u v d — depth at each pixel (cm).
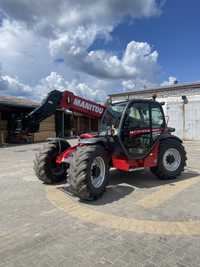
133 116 559
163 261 264
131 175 657
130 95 2230
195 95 1648
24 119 539
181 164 627
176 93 1938
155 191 512
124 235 324
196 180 600
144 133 576
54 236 324
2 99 1850
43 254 281
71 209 418
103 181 475
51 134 1914
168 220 367
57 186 564
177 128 1720
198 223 356
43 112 530
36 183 596
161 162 593
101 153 471
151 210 408
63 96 548
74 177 441
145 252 282
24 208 426
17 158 1008
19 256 279
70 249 291
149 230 337
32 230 342
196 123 1633
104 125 585
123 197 475
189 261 263
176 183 574
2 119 1650
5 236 326
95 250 288
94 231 336
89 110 586
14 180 628
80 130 1925
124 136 538
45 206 434
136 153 556
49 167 565
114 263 261
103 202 449
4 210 419
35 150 1283
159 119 620
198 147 1282
